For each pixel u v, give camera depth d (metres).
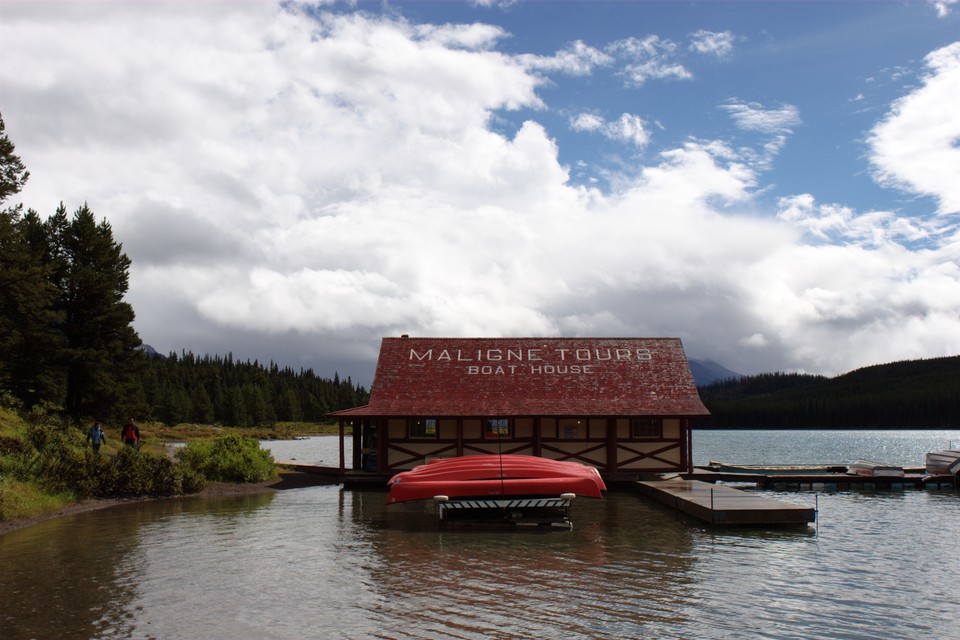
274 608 10.80
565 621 10.19
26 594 11.55
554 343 33.22
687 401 29.73
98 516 20.34
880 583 12.58
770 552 15.15
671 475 29.12
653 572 13.19
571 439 29.70
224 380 130.25
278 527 18.36
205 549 15.32
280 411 133.00
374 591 11.76
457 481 19.39
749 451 79.75
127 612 10.58
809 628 10.07
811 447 93.38
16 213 33.62
